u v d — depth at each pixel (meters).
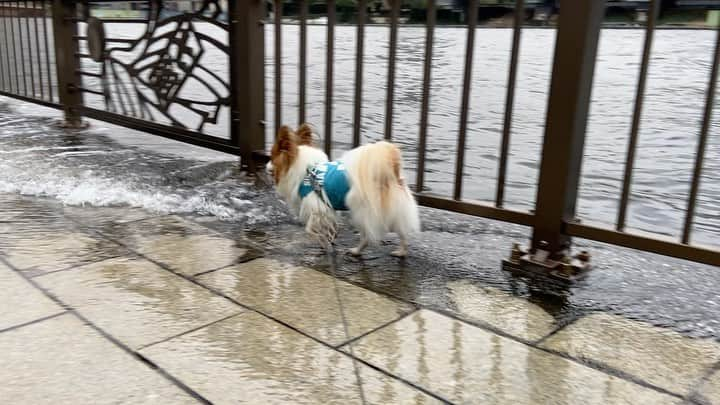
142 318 2.72
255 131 5.07
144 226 4.04
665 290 3.16
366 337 2.60
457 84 9.87
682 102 9.20
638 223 4.65
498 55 12.19
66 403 2.09
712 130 7.73
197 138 5.66
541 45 13.16
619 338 2.63
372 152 3.30
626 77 10.93
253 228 4.05
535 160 6.18
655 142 7.21
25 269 3.24
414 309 2.88
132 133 7.34
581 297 3.05
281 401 2.13
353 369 2.35
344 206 3.44
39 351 2.41
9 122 7.80
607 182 5.71
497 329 2.70
